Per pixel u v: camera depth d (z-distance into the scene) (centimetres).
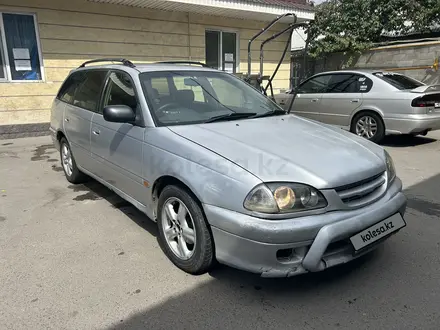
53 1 730
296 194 215
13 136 746
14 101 734
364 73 701
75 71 463
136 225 346
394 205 252
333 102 733
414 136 773
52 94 769
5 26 702
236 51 1043
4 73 720
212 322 216
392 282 252
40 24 727
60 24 748
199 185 237
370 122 682
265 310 226
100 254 292
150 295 241
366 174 241
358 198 238
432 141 719
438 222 345
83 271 268
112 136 334
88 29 782
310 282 254
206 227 242
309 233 213
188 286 250
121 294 242
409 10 1165
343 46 1194
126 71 341
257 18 1016
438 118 644
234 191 221
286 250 221
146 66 346
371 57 1160
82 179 464
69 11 753
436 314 220
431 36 1195
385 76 690
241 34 1030
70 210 383
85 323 215
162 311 225
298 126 312
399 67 1096
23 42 726
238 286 250
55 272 266
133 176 309
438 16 1147
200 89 342
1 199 414
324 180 222
